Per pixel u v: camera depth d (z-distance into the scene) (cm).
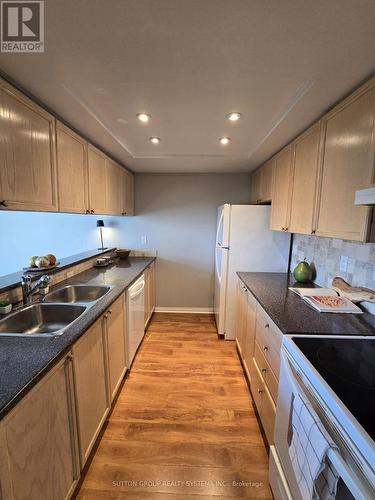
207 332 313
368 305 148
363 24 87
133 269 273
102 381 158
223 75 121
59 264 226
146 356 255
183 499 126
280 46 100
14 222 346
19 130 128
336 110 137
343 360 101
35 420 91
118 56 107
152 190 361
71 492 119
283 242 279
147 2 80
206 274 370
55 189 162
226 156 266
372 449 61
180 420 175
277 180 238
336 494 71
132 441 158
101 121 177
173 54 106
